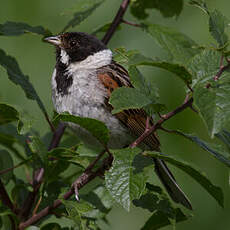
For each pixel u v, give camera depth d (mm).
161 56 10062
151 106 5953
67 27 8625
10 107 6754
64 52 8852
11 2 10477
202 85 5602
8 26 7945
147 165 5883
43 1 10570
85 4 8703
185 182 10609
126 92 5758
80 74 8570
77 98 8438
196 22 10344
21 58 10406
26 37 10523
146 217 10773
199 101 5160
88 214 7227
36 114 10250
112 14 10703
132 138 8867
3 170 7527
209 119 5059
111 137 8758
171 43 8375
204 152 10602
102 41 9039
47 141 8672
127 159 5906
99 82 8508
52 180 7504
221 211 10555
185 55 8281
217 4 10188
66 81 8586
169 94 10281
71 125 7918
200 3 6457
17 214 7172
